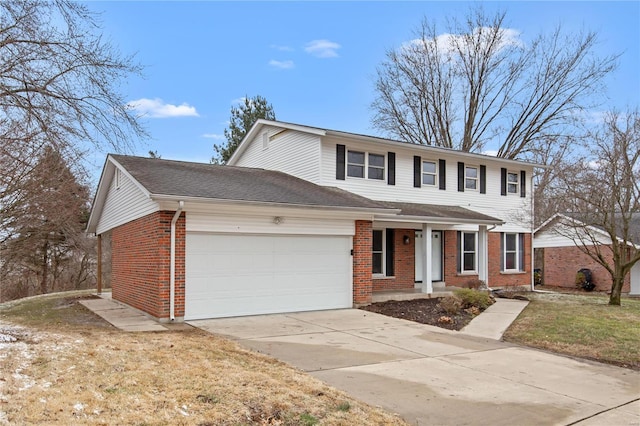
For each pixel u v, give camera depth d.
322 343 9.21
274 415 5.13
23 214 13.66
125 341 8.10
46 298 18.98
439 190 19.02
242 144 20.91
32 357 6.58
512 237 21.91
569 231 19.25
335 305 13.64
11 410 4.57
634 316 12.97
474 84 34.09
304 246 13.16
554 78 31.78
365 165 17.14
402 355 8.52
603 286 24.67
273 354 8.16
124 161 14.22
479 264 18.56
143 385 5.64
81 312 13.41
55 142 9.70
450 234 19.42
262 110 31.94
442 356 8.59
